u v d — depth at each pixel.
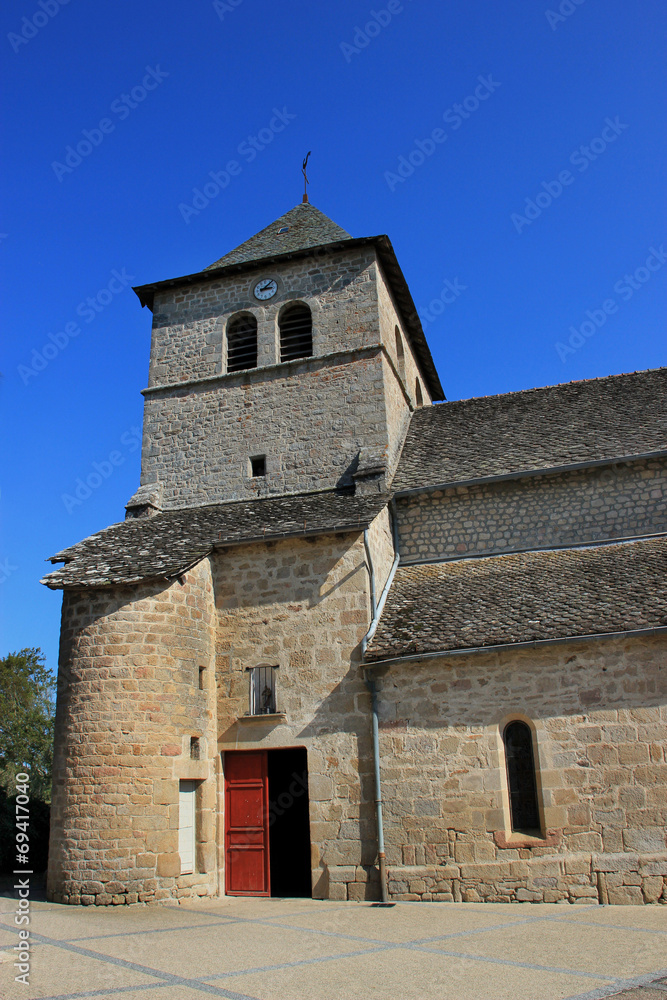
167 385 21.17
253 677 15.13
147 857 13.02
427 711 13.56
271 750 14.89
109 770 13.27
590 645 13.02
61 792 13.45
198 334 21.53
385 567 16.62
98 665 13.87
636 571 14.64
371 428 18.95
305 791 16.94
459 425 20.75
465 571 16.36
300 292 20.98
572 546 16.75
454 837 12.84
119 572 14.55
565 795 12.52
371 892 13.09
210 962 8.44
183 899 13.26
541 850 12.38
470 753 13.12
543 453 17.75
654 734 12.37
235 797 14.73
